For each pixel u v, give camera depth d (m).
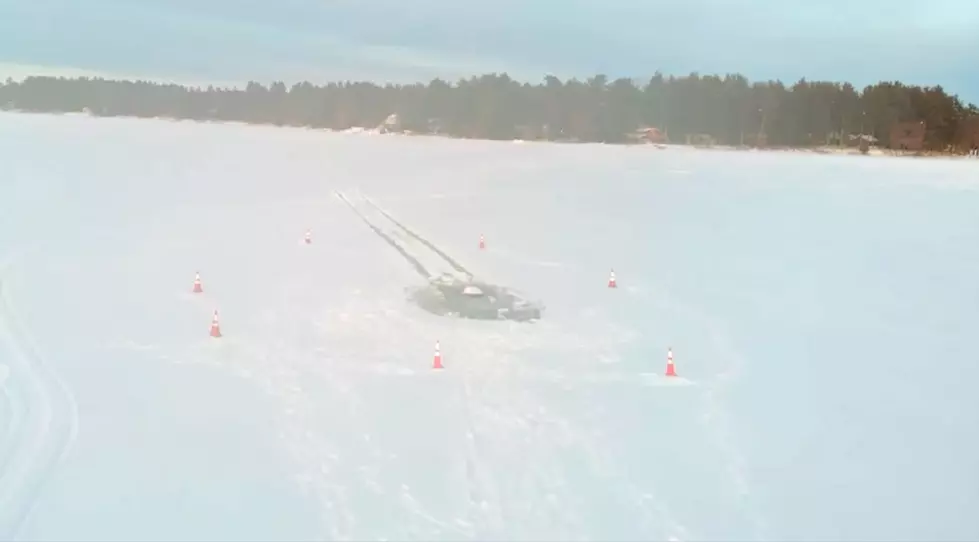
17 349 11.06
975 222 27.50
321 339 12.24
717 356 11.94
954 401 10.10
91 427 8.46
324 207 28.47
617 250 21.44
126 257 18.31
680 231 25.06
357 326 13.07
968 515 7.12
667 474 7.83
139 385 9.84
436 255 20.00
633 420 9.24
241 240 21.31
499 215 27.73
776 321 14.12
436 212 28.08
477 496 7.23
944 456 8.41
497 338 12.66
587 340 12.67
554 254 20.66
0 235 20.27
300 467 7.72
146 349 11.38
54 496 6.93
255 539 6.38
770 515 7.05
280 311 13.88
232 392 9.73
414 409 9.38
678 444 8.57
